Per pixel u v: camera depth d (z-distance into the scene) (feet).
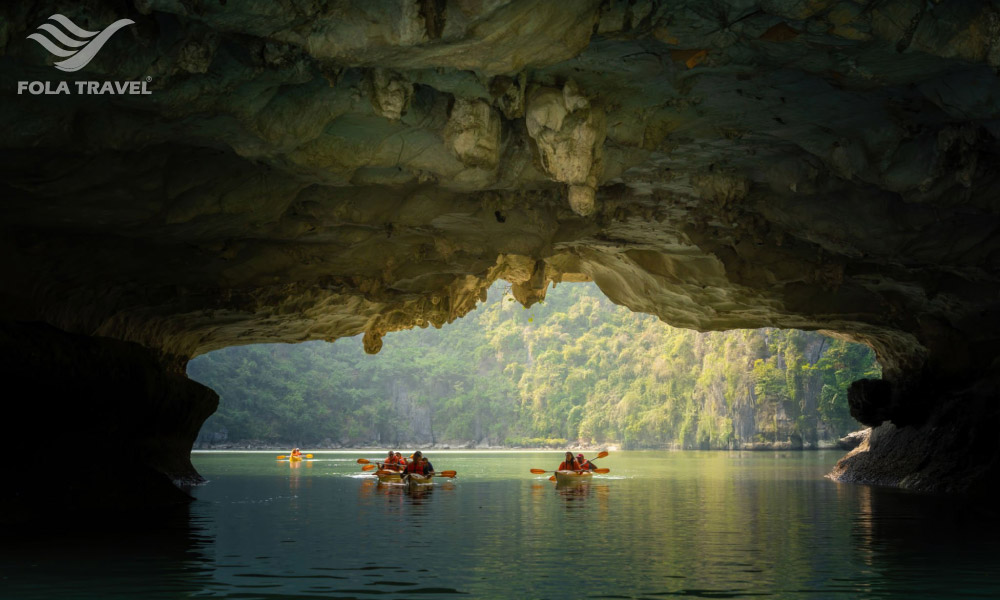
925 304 72.84
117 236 52.31
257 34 30.71
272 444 487.61
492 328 637.71
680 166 52.54
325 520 46.88
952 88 36.19
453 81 37.35
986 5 30.96
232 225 50.19
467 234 60.13
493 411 569.64
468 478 103.30
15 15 27.81
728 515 51.49
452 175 45.52
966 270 57.41
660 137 44.21
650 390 463.01
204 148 42.63
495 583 27.30
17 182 40.01
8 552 33.83
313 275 64.34
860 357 330.54
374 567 30.32
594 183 41.60
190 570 29.66
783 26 32.94
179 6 28.45
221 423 463.42
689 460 214.28
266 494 69.21
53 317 55.52
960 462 75.36
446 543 37.11
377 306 79.71
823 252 64.59
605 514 51.96
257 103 36.01
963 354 75.41
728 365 364.79
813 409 342.23
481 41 31.09
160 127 37.19
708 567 30.68
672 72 38.32
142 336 68.59
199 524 44.21
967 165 41.63
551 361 574.97
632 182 55.93
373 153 42.65
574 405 541.34
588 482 92.99
